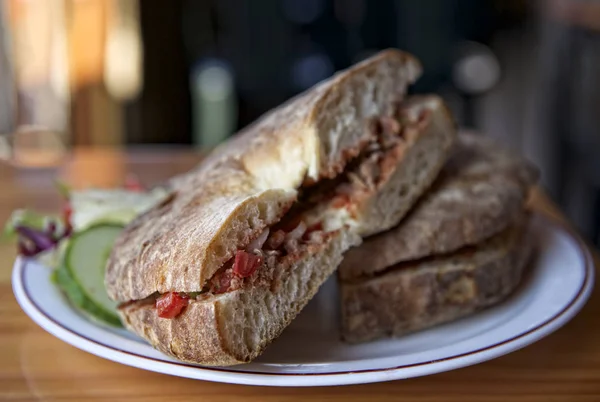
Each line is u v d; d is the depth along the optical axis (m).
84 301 0.35
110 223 0.40
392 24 0.86
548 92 0.92
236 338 0.29
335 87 0.35
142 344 0.32
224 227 0.29
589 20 0.78
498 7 0.95
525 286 0.38
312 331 0.35
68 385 0.31
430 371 0.29
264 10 0.88
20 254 0.41
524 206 0.41
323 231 0.34
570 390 0.30
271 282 0.30
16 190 0.55
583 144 0.80
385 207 0.35
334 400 0.30
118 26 0.82
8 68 0.71
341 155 0.35
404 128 0.37
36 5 0.65
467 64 0.90
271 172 0.35
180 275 0.29
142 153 0.67
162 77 0.91
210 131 0.96
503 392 0.30
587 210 0.79
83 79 0.75
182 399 0.30
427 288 0.34
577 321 0.36
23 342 0.34
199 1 0.90
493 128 1.04
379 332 0.34
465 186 0.39
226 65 0.92
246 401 0.30
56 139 0.64
